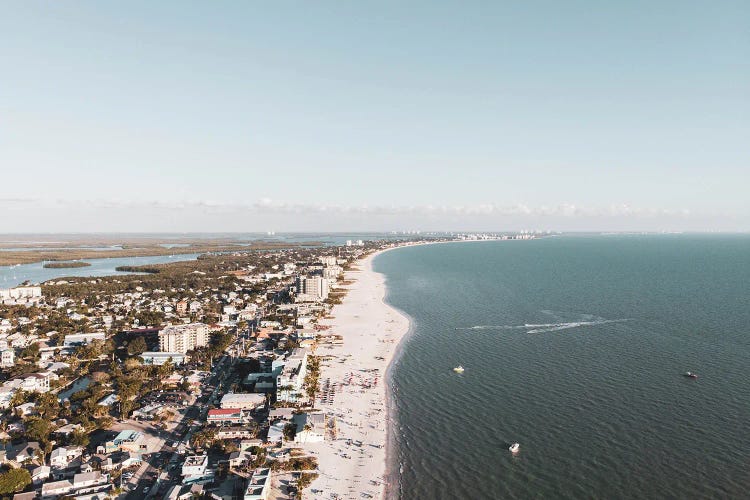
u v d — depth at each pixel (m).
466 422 183.75
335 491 143.38
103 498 140.00
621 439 166.38
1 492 138.50
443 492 141.00
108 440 175.50
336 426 184.62
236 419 189.25
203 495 142.25
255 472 148.62
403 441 171.50
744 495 134.25
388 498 139.12
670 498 134.12
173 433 184.75
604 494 136.88
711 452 156.12
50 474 153.50
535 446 164.00
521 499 136.38
